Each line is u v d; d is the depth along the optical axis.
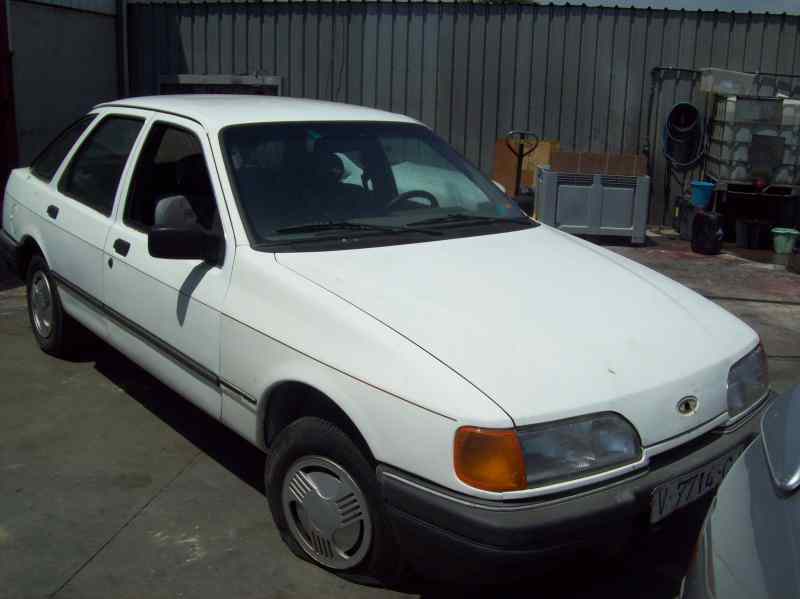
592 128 11.12
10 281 7.16
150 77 11.91
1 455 4.09
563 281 3.41
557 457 2.60
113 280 4.17
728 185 10.44
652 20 10.78
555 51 10.95
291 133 3.94
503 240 3.84
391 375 2.75
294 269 3.25
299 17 11.28
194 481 3.91
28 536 3.42
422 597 3.10
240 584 3.15
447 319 2.96
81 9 10.91
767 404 3.23
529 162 11.13
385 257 3.44
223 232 3.51
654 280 3.66
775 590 1.88
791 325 7.00
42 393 4.81
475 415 2.56
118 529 3.49
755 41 10.82
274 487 3.28
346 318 2.95
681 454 2.86
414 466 2.67
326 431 3.01
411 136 4.37
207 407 3.62
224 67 11.63
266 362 3.18
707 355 3.04
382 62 11.22
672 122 10.98
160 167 4.13
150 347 3.96
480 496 2.55
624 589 3.21
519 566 2.54
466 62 11.09
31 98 10.21
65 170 4.93
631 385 2.77
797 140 10.05
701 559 2.23
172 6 11.63
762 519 2.09
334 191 3.81
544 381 2.69
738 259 9.66
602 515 2.59
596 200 9.96
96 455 4.12
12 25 9.73
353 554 3.08
